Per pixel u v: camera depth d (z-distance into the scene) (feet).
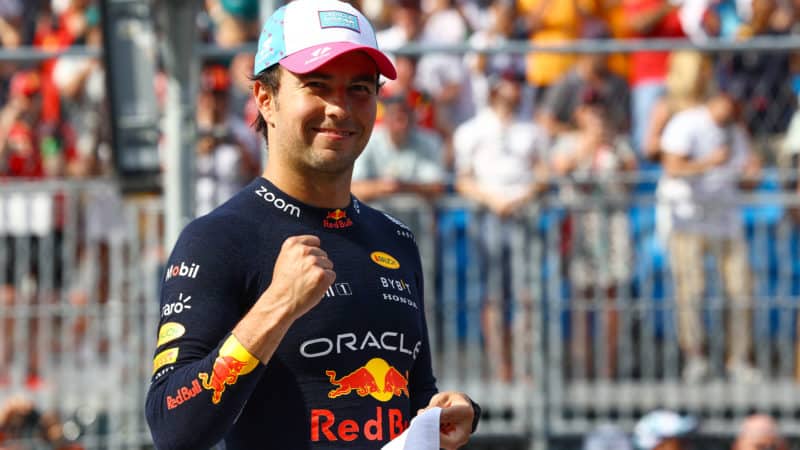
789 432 76.84
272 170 30.42
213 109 78.07
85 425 74.59
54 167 81.46
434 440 27.14
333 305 29.01
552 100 83.51
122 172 67.92
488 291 76.02
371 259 30.37
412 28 88.33
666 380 76.48
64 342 74.84
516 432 75.82
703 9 88.53
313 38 29.01
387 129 78.89
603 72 83.92
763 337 77.00
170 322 28.37
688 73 81.66
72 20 85.97
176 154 62.64
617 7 86.74
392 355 29.60
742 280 77.05
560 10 85.92
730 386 76.64
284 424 28.35
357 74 29.25
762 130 81.56
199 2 62.64
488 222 76.07
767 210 77.51
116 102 67.00
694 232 76.59
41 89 82.69
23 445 73.77
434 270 76.07
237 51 67.77
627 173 79.87
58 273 75.15
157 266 74.43
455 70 83.97
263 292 28.94
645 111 83.30
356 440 28.43
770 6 88.74
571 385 76.23
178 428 26.66
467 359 76.18
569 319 76.23
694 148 79.87
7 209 75.25
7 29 86.28
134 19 66.69
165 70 63.77
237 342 26.40
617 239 76.33
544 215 76.18
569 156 82.02
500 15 86.53
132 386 73.61
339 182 30.22
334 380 28.63
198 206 75.15
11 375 74.69
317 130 29.17
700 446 77.25
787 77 81.46
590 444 75.61
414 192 76.23
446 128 82.84
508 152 80.18
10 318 74.84
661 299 76.69
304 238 26.91
